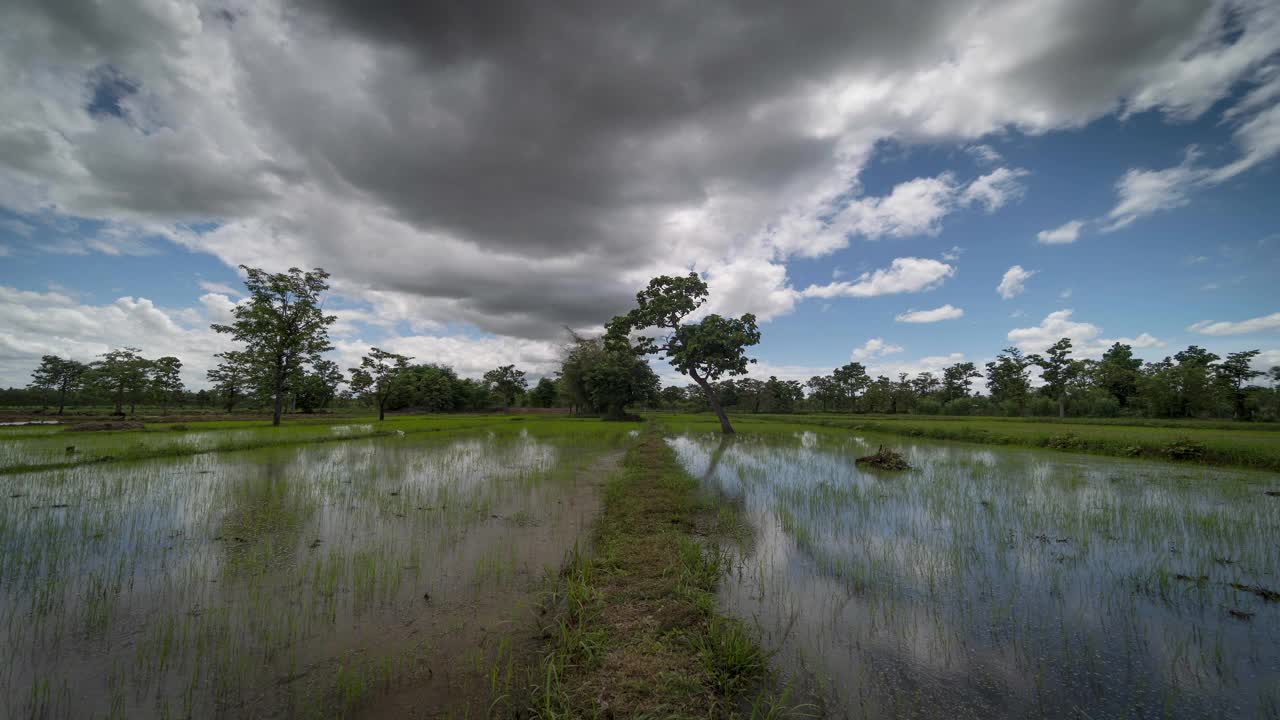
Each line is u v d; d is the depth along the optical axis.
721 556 6.98
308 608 5.38
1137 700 3.78
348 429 30.66
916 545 7.61
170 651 4.48
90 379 60.94
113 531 8.23
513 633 4.85
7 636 4.73
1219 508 9.91
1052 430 26.66
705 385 32.31
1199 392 46.41
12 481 12.62
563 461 16.81
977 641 4.69
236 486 11.98
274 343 34.31
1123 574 6.43
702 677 3.98
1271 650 4.53
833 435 30.19
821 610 5.35
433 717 3.58
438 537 7.97
